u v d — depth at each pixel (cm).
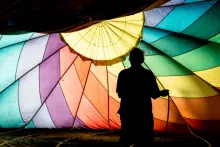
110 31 707
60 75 795
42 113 804
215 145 561
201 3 554
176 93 714
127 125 392
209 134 688
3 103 777
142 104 392
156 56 695
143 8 410
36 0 338
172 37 641
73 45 732
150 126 391
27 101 789
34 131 777
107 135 709
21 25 411
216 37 592
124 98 398
